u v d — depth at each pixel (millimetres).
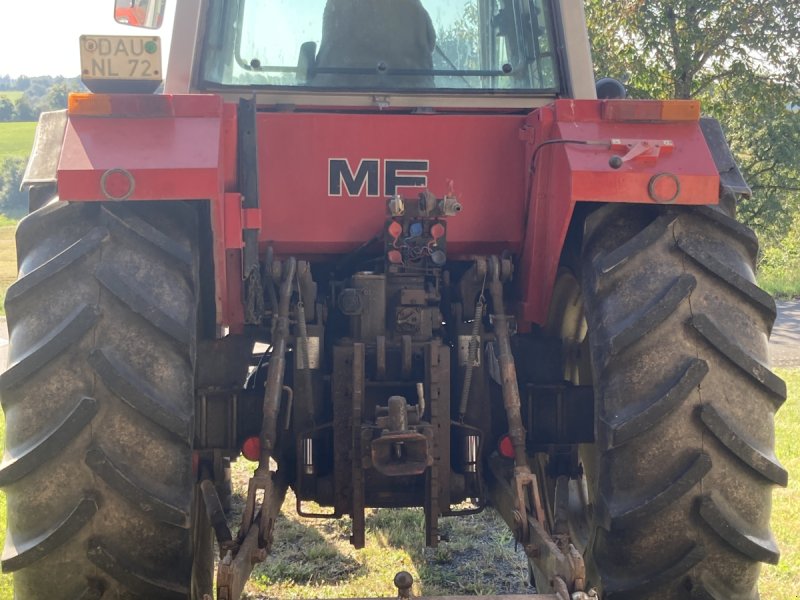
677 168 2742
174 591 2453
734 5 16219
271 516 2824
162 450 2443
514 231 3355
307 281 3221
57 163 2764
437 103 3490
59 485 2402
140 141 2652
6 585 3914
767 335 2713
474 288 3303
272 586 4129
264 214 3287
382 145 3291
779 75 16969
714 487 2541
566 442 3309
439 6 3588
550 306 3428
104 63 2756
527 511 2850
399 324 3189
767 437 2594
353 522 2977
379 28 3490
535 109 3453
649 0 16312
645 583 2555
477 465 3250
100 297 2500
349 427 3076
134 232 2617
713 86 18094
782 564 4395
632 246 2707
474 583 4156
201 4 3393
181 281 2600
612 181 2730
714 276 2668
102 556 2385
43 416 2414
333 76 3482
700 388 2549
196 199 2787
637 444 2555
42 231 2680
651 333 2594
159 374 2465
